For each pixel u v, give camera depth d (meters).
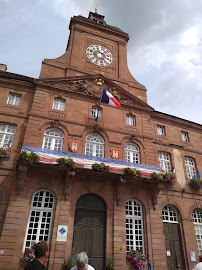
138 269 11.55
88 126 14.48
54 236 10.85
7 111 13.47
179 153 17.05
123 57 19.59
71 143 13.47
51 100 14.53
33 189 11.62
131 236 12.66
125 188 13.48
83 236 11.77
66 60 17.05
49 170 11.99
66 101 14.85
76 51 17.77
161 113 17.92
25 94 14.41
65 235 11.03
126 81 18.11
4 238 10.08
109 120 15.38
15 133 12.98
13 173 11.75
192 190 15.77
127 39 20.92
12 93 14.36
